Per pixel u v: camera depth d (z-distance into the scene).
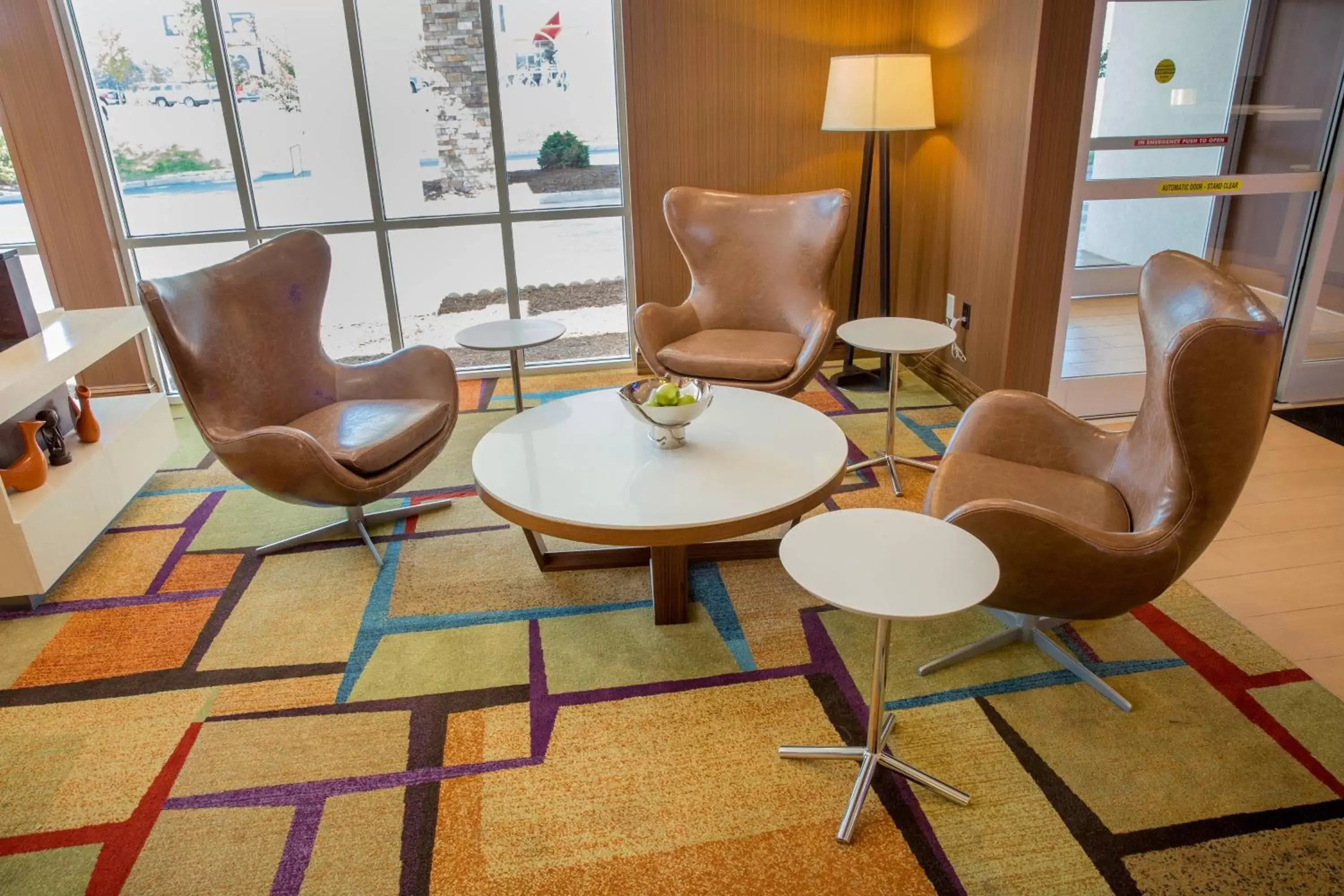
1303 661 2.29
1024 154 3.36
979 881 1.69
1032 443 2.54
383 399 3.26
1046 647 2.33
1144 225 3.57
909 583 1.63
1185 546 1.93
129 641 2.53
